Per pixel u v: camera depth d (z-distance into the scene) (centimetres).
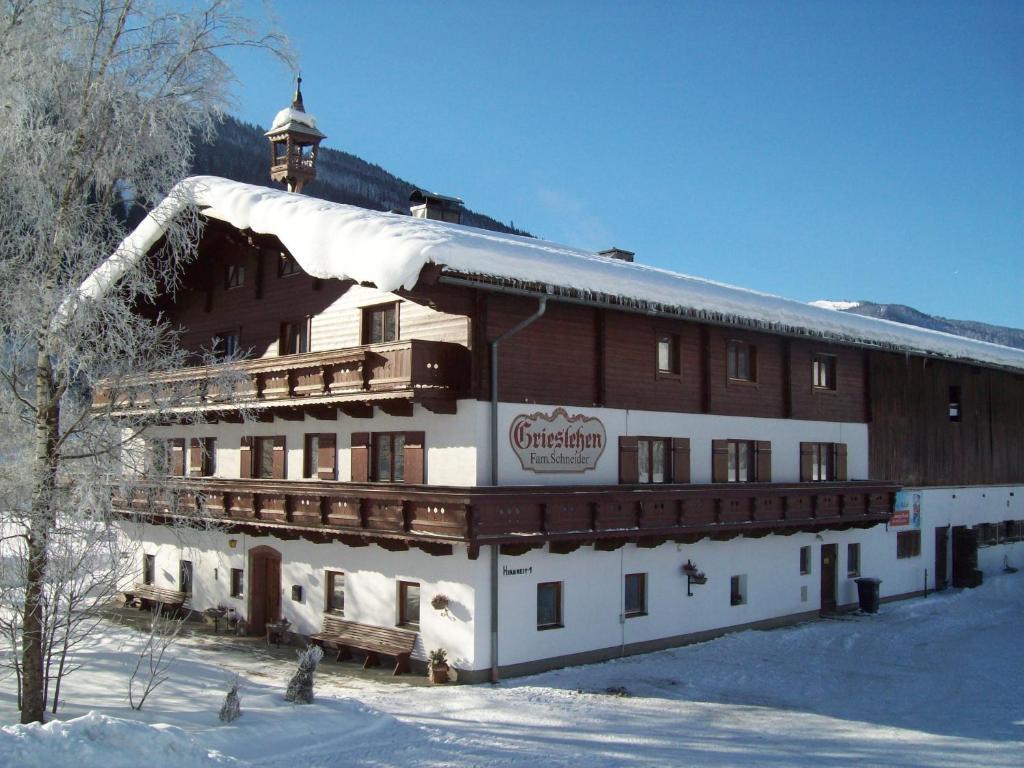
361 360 1914
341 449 2191
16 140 1364
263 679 1859
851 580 2836
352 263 1788
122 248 1446
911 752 1457
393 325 2078
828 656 2205
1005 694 1864
